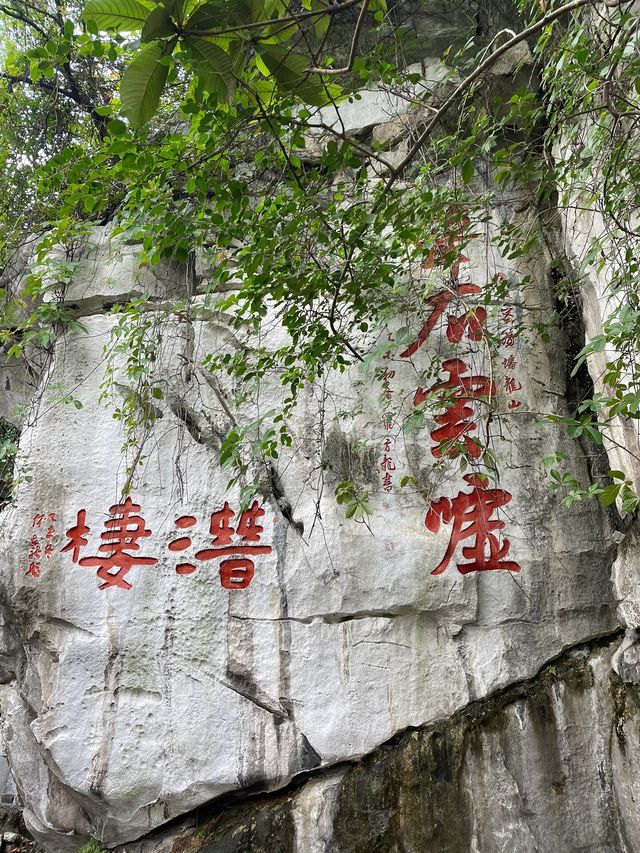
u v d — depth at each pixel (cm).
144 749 415
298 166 344
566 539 426
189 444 468
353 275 358
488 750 393
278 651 420
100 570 449
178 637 431
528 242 374
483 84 439
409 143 477
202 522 450
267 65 281
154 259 346
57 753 418
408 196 377
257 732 410
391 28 480
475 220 448
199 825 417
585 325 432
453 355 448
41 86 649
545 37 343
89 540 456
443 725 400
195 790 408
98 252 525
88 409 485
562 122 359
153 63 253
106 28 258
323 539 430
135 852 419
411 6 514
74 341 504
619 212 319
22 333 575
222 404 471
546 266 466
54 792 437
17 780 449
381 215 323
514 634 412
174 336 491
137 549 450
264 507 445
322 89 300
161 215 356
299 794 405
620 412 273
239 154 338
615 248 341
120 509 459
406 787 390
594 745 392
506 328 452
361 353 454
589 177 367
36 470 471
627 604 387
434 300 456
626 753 376
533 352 451
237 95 294
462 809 383
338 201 365
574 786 386
